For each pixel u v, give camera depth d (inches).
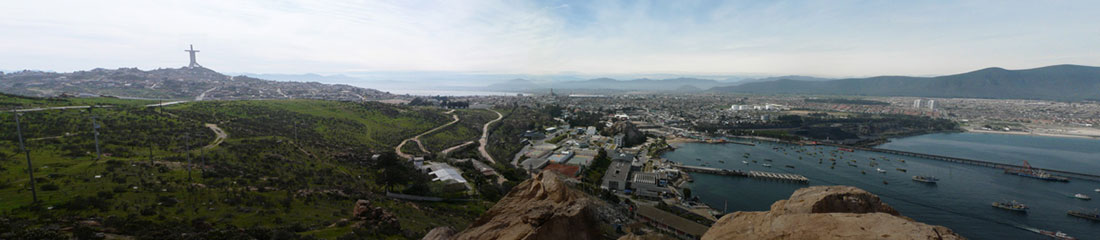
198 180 2386.8
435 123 7652.6
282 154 3457.2
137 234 1475.1
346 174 3336.6
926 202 4621.1
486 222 942.4
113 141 3102.9
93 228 1441.9
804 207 706.2
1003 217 4158.5
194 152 3102.9
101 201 1781.5
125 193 1958.7
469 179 3986.2
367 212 2080.5
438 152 5438.0
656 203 4389.8
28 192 1818.4
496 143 6702.8
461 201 3262.8
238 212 1909.4
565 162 5989.2
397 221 2071.9
